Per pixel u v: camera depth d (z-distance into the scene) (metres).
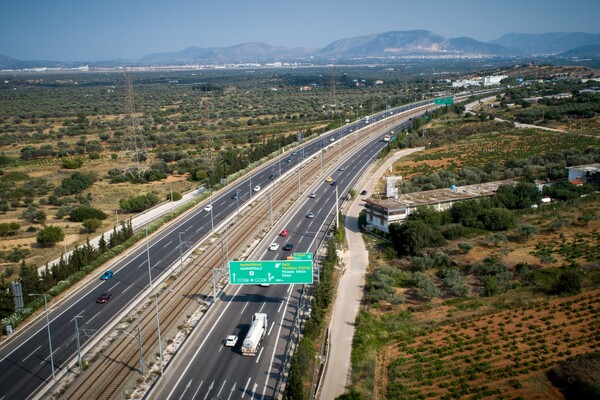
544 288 95.12
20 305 82.44
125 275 112.94
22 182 193.25
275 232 138.75
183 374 75.69
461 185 166.88
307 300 99.62
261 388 72.38
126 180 196.12
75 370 78.12
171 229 143.12
